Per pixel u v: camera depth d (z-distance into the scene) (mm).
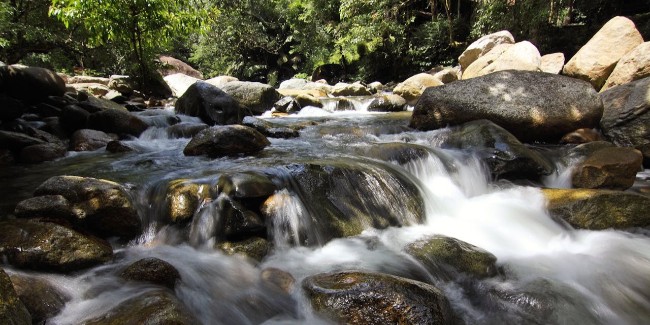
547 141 6430
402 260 3166
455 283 2939
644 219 3844
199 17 11266
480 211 4305
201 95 8141
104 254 2914
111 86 12750
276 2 26844
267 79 29188
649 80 6102
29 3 11656
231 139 5336
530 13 15680
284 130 7000
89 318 2188
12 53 12156
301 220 3480
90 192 3203
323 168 4082
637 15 15352
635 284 3049
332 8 24219
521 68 11750
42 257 2643
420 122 7090
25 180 4438
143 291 2471
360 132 7156
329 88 16922
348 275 2594
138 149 6047
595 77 9156
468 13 20531
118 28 10414
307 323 2426
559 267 3242
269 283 2814
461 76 15453
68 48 13648
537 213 4164
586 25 16422
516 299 2758
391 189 4133
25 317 1899
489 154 5035
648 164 5645
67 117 6969
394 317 2211
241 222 3211
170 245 3295
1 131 5695
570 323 2598
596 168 4629
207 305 2561
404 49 20984
